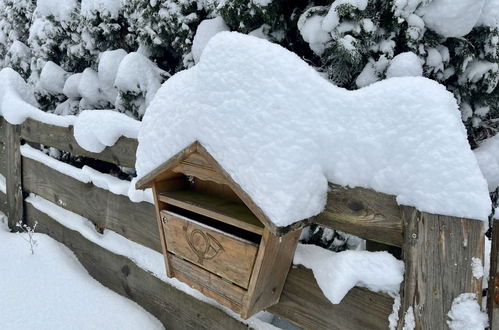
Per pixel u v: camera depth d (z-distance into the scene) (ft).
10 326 7.00
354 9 5.72
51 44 12.43
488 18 6.24
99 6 10.43
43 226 10.16
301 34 6.74
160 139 4.82
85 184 8.66
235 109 4.20
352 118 4.10
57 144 9.20
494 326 3.57
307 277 4.94
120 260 7.92
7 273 8.45
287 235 4.46
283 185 3.87
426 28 5.99
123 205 7.76
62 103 11.84
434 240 3.73
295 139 4.03
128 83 9.04
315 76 4.21
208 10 8.61
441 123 3.68
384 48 5.97
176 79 4.93
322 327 4.86
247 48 4.29
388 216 4.06
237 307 4.75
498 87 6.73
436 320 3.75
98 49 11.34
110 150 7.52
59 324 7.07
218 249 4.70
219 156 4.22
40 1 12.41
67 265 8.75
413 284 3.86
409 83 3.91
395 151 3.90
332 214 4.43
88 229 8.79
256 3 6.82
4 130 10.96
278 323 6.52
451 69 6.49
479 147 6.73
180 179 5.49
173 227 5.18
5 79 10.53
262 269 4.39
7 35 16.12
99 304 7.60
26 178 10.55
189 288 6.63
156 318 7.25
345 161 4.17
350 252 4.44
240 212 4.61
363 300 4.49
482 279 3.61
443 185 3.64
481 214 3.53
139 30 9.58
